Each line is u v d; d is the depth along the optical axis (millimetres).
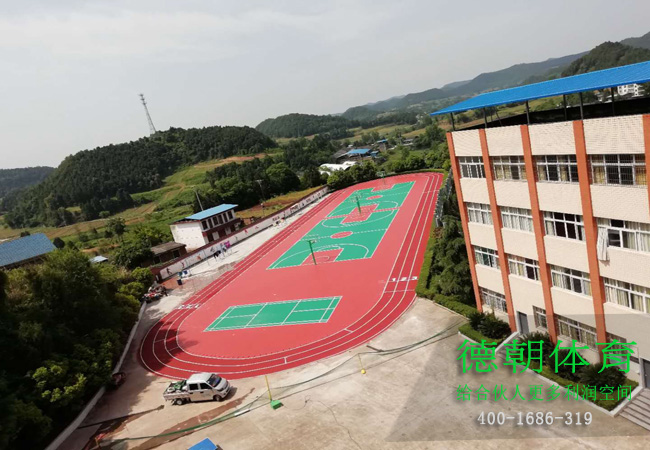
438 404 24438
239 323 42312
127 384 34812
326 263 55062
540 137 22781
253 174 130875
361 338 34375
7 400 24719
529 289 26812
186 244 82875
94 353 33406
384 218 72375
